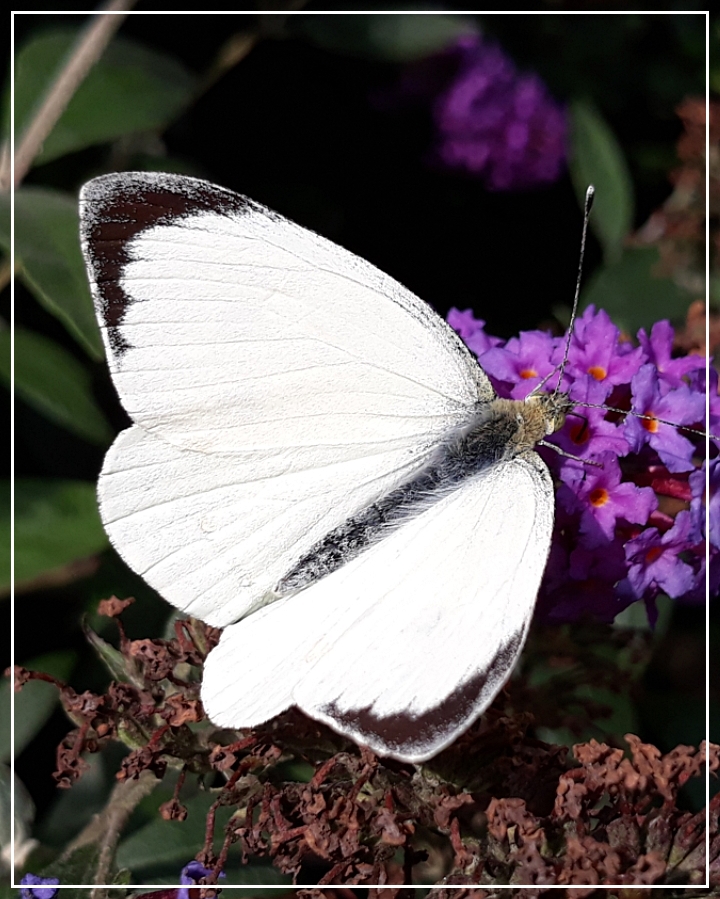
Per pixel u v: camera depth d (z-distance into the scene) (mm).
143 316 191
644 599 205
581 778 193
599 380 203
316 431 196
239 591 193
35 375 218
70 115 226
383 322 197
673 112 274
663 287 246
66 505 210
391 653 184
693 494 198
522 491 190
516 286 284
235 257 193
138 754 195
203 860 194
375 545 190
